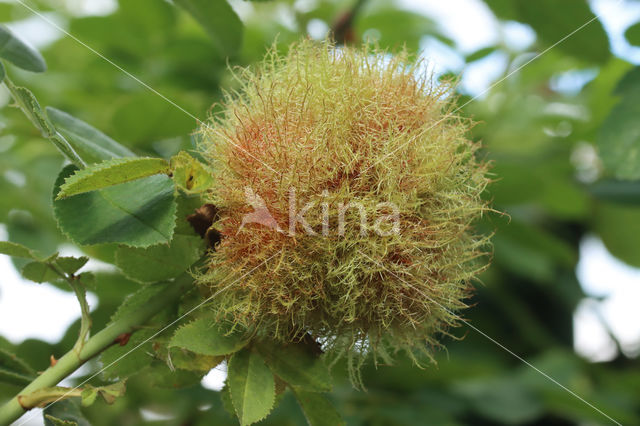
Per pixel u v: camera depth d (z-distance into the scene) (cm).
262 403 27
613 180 40
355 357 29
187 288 28
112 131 34
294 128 28
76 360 27
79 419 28
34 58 29
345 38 38
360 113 28
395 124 28
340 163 28
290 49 29
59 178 27
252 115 28
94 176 26
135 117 34
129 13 37
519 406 36
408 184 28
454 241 29
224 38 33
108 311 34
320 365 28
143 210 27
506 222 37
